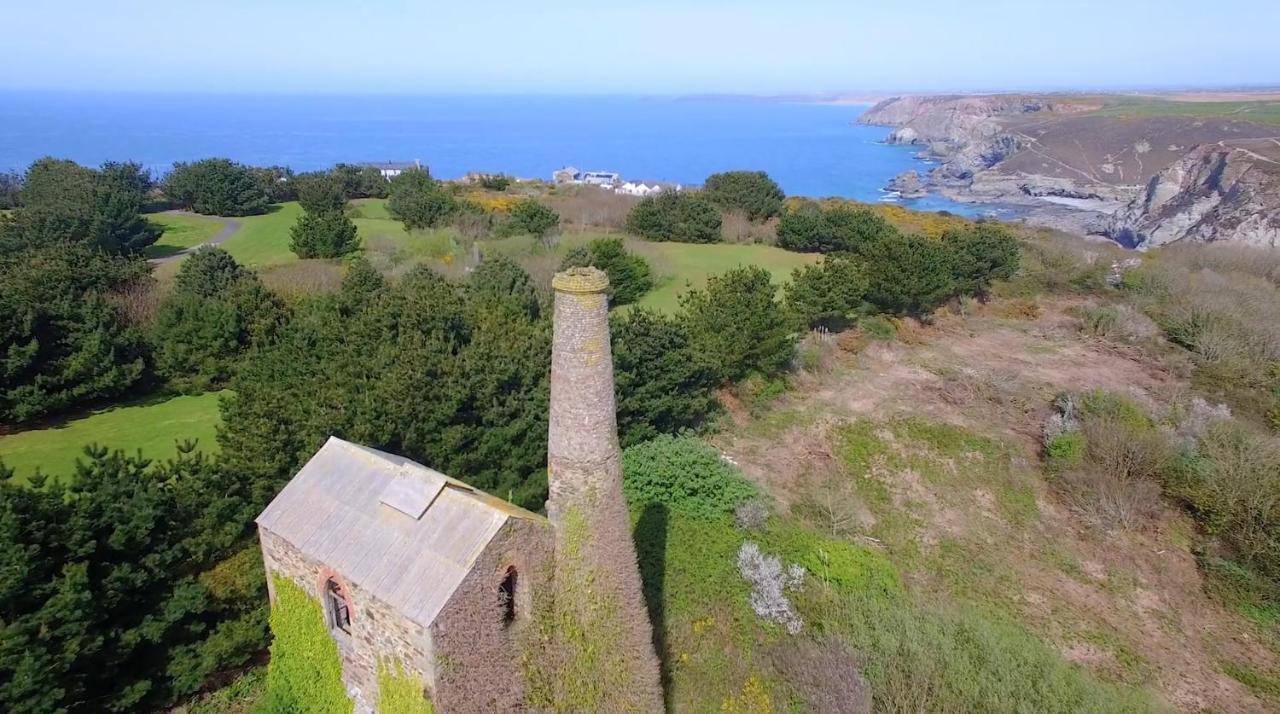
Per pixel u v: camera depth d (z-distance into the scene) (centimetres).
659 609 2462
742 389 4297
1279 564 2928
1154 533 3325
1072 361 5284
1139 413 3978
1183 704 2433
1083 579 3061
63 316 3666
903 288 5466
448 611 1543
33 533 1689
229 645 1978
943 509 3525
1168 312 5891
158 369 3966
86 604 1691
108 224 5944
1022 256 7175
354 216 8312
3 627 1570
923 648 2212
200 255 4691
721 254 7369
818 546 2884
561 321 1585
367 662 1752
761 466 3725
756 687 2238
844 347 5222
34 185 7550
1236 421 3959
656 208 8000
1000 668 2130
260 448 2269
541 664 1772
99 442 3350
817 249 7719
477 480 2816
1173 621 2850
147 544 1897
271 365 3303
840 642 2344
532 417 2970
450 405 2764
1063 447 3731
